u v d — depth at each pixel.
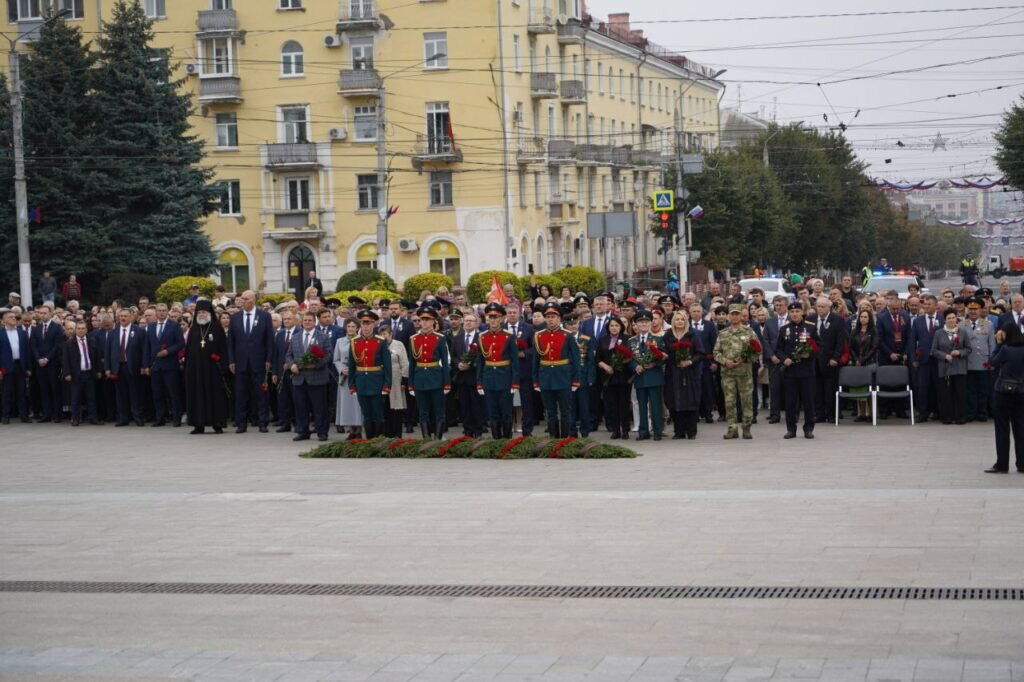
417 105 65.12
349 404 22.77
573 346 21.53
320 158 66.25
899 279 43.31
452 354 24.02
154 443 23.80
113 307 28.17
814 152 88.31
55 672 8.91
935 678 8.16
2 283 52.19
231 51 65.94
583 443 20.22
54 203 51.00
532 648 9.26
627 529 13.50
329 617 10.32
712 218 74.75
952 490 15.66
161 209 53.22
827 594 10.50
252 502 16.16
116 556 12.85
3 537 14.03
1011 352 17.19
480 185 64.88
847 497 15.25
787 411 22.38
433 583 11.35
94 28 65.75
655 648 9.13
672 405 22.45
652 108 88.88
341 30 64.94
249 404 25.86
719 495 15.66
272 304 29.67
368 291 34.72
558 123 72.06
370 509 15.30
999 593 10.34
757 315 26.12
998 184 77.88
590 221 41.59
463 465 19.45
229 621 10.27
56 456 22.11
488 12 64.00
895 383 24.16
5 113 50.03
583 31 72.75
